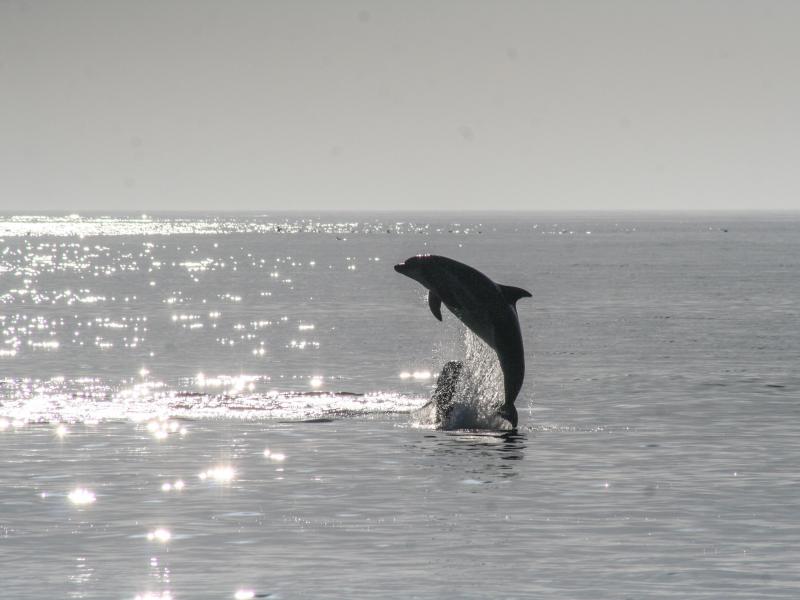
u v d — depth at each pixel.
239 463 75.62
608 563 52.69
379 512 62.19
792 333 168.12
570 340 159.88
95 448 80.75
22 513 61.88
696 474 72.00
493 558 53.53
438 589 49.03
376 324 183.12
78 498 65.50
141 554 54.16
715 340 159.00
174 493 66.75
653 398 106.50
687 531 58.16
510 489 67.75
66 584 49.69
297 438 85.00
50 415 95.56
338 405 101.75
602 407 101.19
